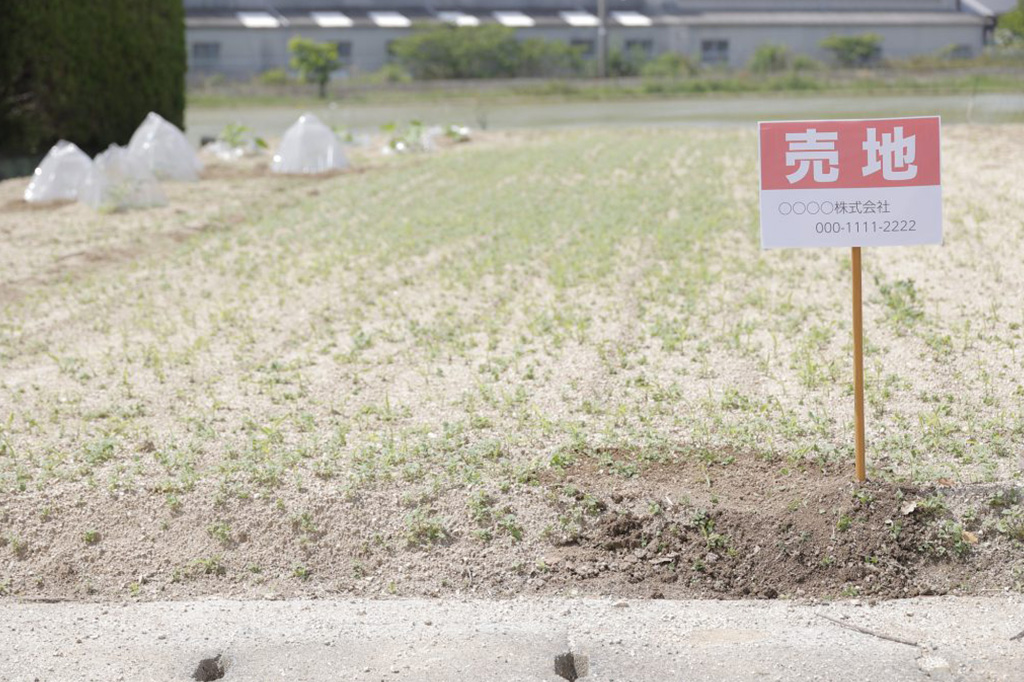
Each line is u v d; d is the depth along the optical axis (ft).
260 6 178.40
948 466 18.86
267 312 31.50
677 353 26.17
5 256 39.63
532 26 181.78
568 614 15.90
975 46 188.24
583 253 36.94
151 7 72.18
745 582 16.78
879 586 16.47
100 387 25.35
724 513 17.78
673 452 20.11
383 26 177.37
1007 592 16.25
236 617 15.99
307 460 20.25
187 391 24.86
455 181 56.70
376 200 50.67
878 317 28.25
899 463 19.16
